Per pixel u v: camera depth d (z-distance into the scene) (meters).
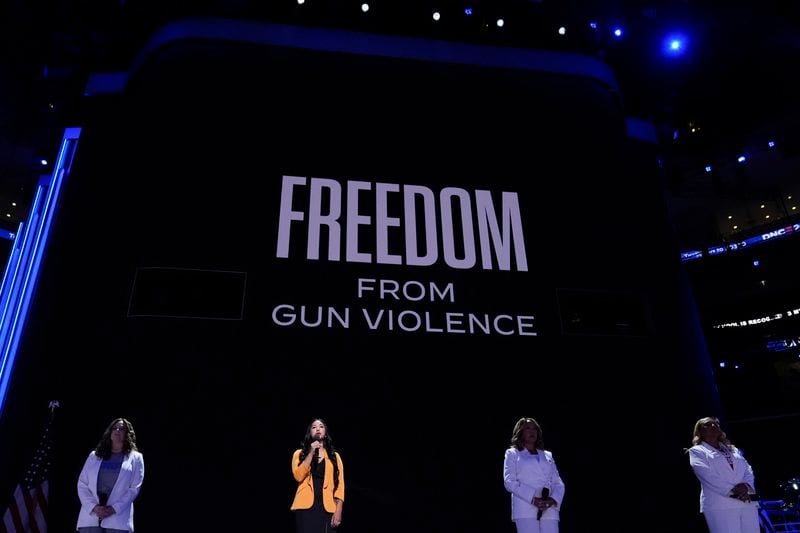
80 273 6.57
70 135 7.88
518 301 7.14
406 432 6.30
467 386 6.61
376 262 7.02
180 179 7.14
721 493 4.90
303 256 6.90
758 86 15.09
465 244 7.34
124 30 8.77
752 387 21.78
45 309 6.52
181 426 5.96
